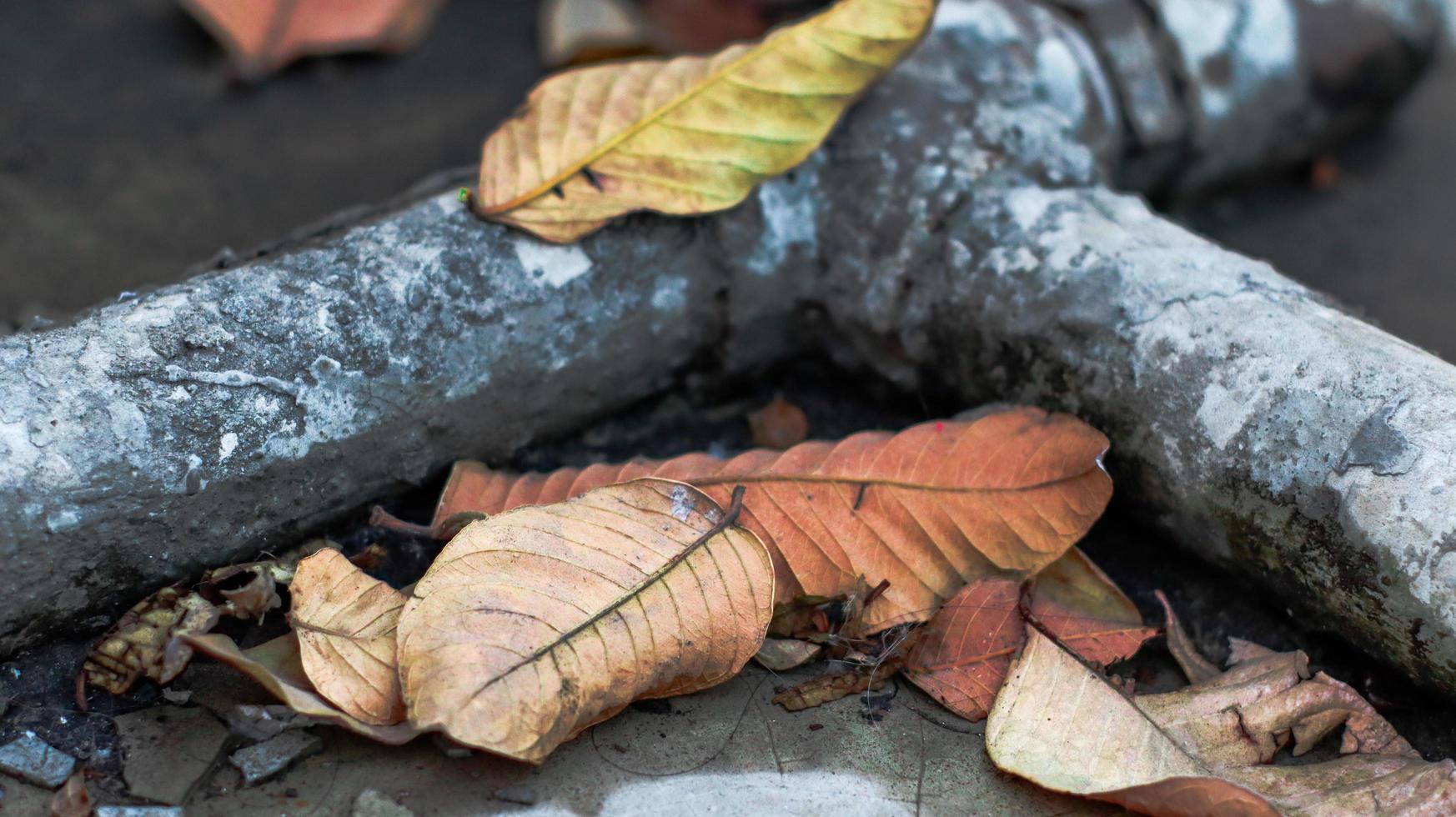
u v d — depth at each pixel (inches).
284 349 29.5
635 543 28.7
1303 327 29.6
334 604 28.7
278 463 29.5
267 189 38.3
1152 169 36.1
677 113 31.4
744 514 29.5
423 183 33.1
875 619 29.4
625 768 28.5
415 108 40.0
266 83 40.3
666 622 28.3
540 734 27.6
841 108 31.5
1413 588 28.3
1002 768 28.3
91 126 39.3
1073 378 30.6
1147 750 28.5
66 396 28.6
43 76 40.1
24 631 28.7
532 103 31.5
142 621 28.9
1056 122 32.8
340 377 29.7
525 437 31.6
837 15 31.4
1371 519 28.5
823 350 33.0
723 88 31.4
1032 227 31.3
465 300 30.5
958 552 29.7
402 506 30.9
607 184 31.1
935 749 28.9
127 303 29.6
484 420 31.0
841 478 29.8
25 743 28.3
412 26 41.3
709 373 32.9
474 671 27.6
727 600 28.6
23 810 27.9
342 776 28.2
